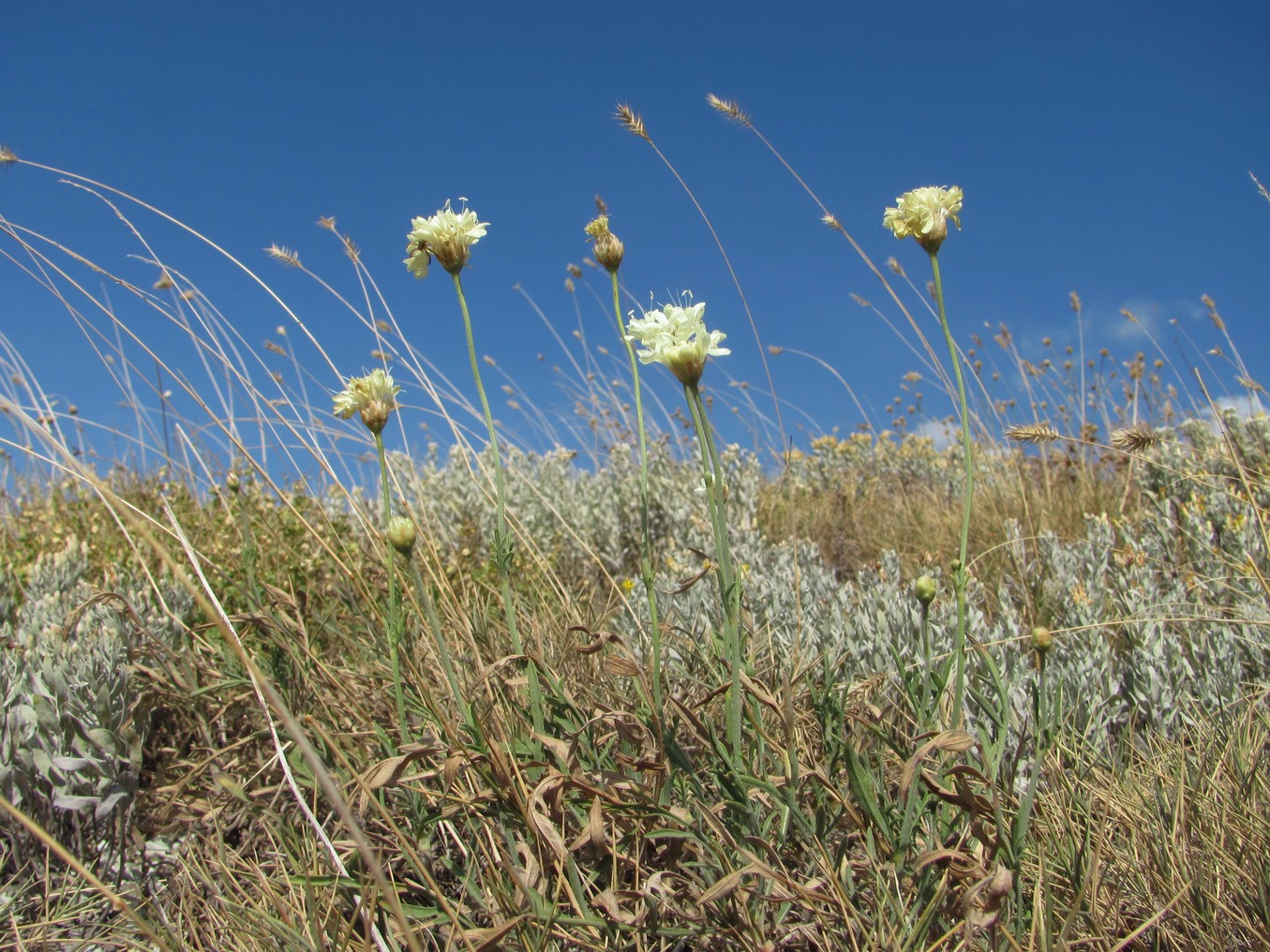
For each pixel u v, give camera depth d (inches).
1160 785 79.7
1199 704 102.1
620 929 62.7
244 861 84.5
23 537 189.3
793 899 61.6
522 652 72.6
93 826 91.9
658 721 67.0
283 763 68.7
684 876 68.2
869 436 333.7
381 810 62.1
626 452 252.2
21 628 117.6
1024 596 139.0
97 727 92.0
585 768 73.4
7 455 225.3
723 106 138.3
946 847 64.7
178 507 183.5
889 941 59.3
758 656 97.0
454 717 85.8
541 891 64.3
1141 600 126.9
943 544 193.8
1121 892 69.0
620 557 214.1
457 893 76.4
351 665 110.9
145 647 101.0
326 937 66.4
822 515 240.1
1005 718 64.9
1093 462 229.6
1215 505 161.9
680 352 64.0
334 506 188.2
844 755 69.0
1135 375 242.4
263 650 103.7
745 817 66.6
